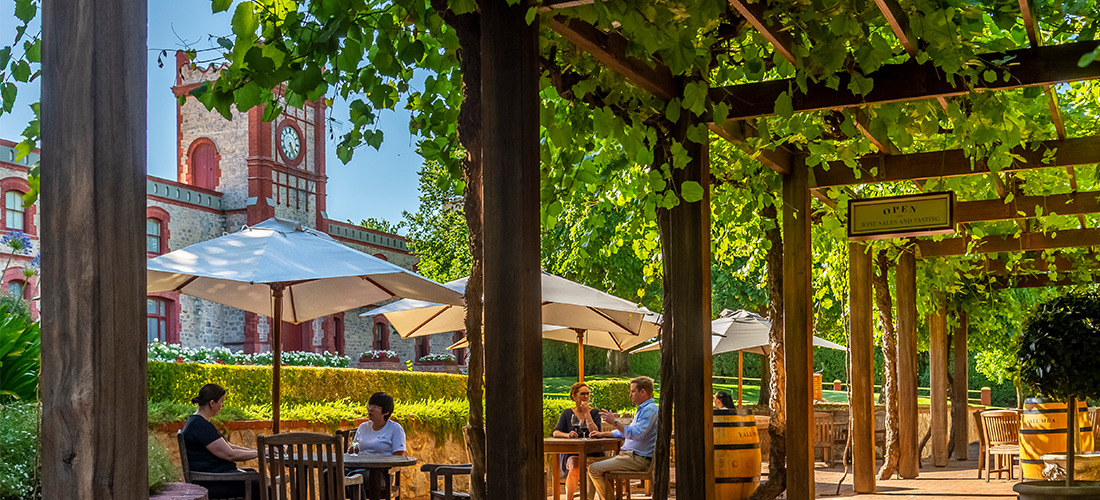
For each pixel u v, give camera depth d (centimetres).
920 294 1395
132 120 242
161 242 3250
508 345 323
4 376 547
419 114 479
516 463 318
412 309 1005
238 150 3781
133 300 241
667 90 502
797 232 711
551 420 1299
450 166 477
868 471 1038
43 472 234
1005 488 1091
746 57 508
